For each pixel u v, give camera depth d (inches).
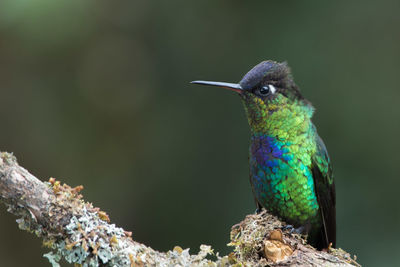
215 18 501.0
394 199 432.5
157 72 514.3
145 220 489.1
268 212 285.0
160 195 489.1
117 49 515.8
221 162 478.0
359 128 451.8
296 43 477.1
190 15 506.9
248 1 495.5
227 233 457.4
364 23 475.8
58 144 515.2
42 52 496.4
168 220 481.4
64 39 485.7
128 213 498.0
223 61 493.4
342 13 479.8
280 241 202.4
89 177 515.8
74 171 514.3
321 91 464.8
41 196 180.4
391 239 423.5
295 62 472.7
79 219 181.5
